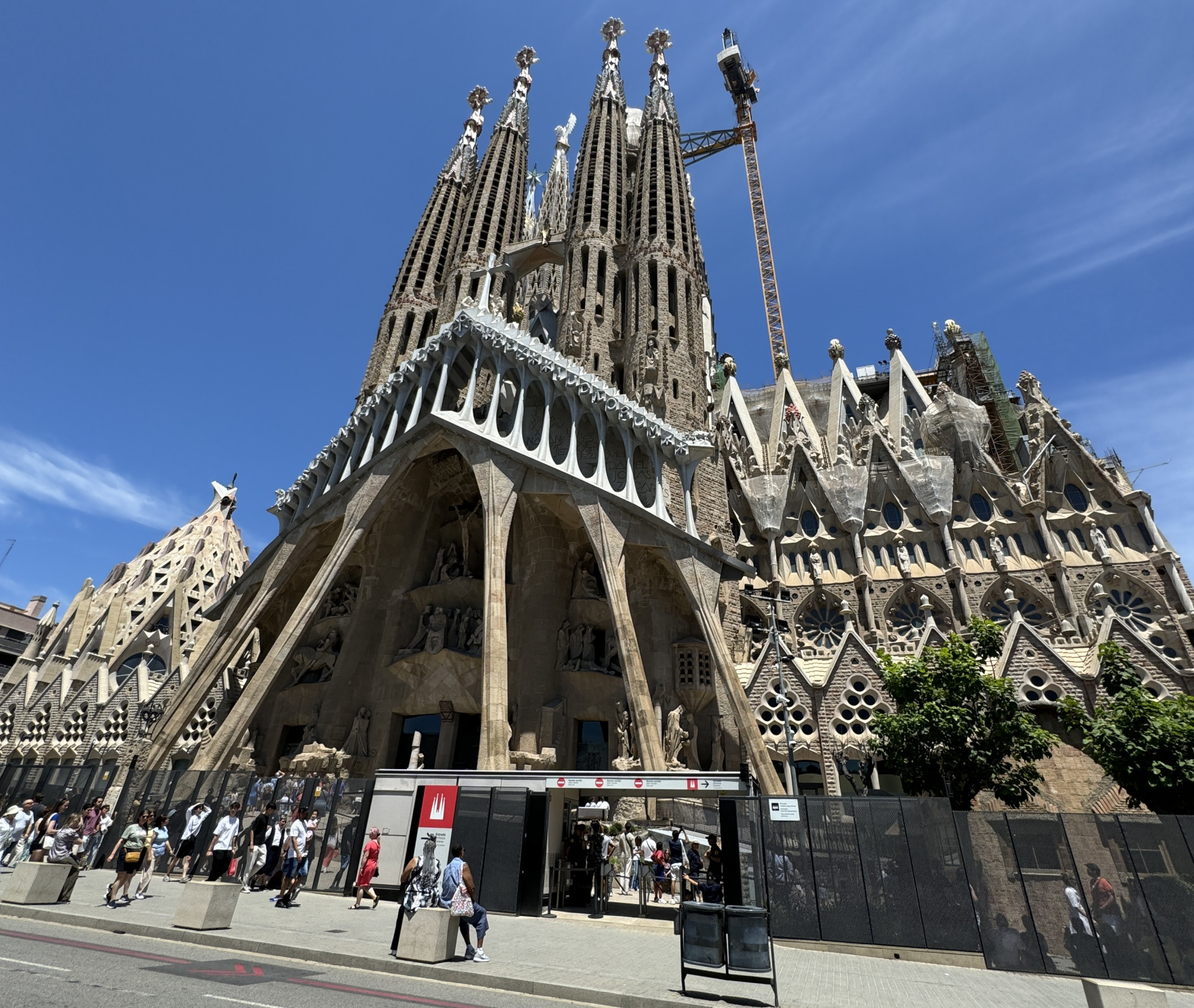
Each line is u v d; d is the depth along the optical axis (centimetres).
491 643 3072
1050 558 4241
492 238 6762
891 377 6003
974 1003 1045
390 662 3950
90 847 2320
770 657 3672
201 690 3750
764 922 1045
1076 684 3170
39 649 6612
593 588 3884
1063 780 2947
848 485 4900
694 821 2750
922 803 1590
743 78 10881
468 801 1878
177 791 2420
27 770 2920
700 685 3644
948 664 2566
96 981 828
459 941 1326
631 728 3300
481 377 5012
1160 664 3206
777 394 6047
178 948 1139
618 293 5844
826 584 4581
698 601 3650
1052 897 1446
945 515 4541
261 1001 802
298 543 4216
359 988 935
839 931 1529
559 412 4153
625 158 6794
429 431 3738
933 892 1508
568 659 3688
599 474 3741
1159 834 1452
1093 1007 941
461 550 4306
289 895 1681
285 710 4112
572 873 1995
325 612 4472
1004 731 2419
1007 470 6038
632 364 5031
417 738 3164
